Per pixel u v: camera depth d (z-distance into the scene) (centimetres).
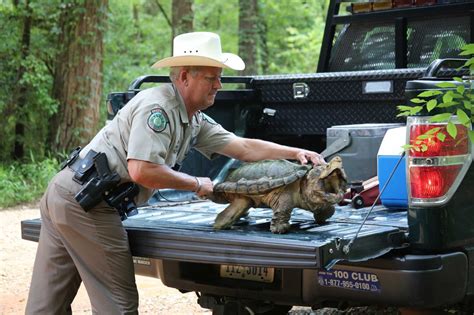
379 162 483
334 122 600
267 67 2536
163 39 2522
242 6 2266
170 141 431
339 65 721
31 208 1340
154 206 541
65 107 1617
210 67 432
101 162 430
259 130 625
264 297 442
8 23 1633
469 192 410
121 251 439
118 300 441
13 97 1641
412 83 406
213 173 584
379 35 695
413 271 388
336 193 407
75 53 1614
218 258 407
